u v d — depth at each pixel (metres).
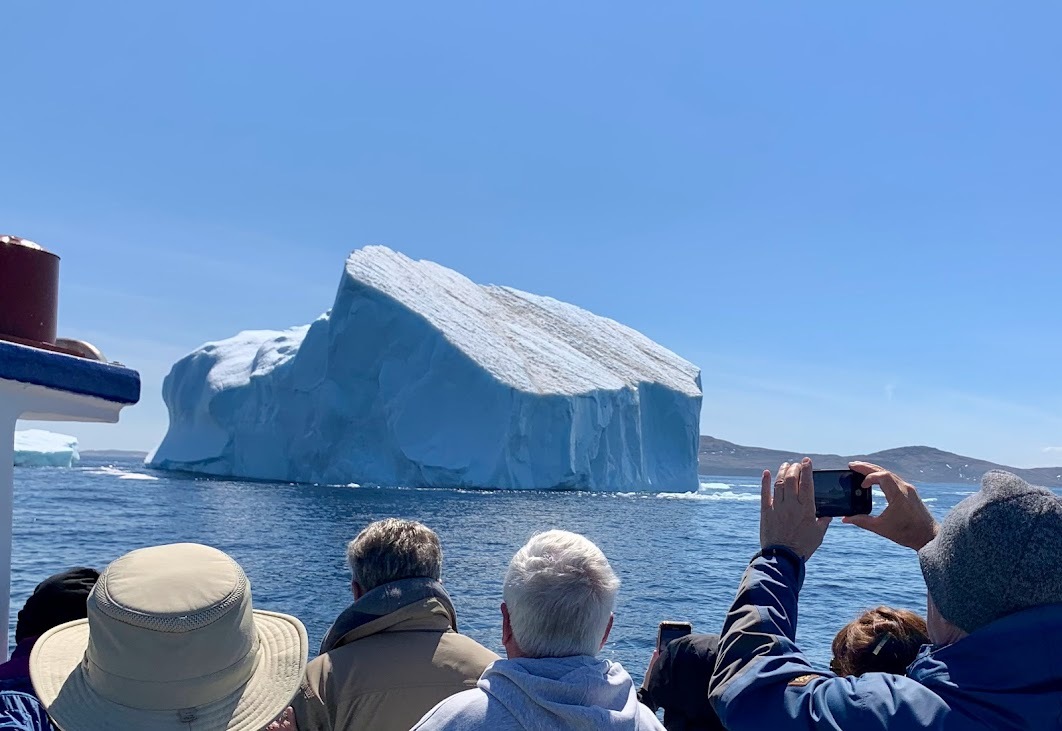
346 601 12.77
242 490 37.56
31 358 1.77
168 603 1.34
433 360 41.88
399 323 42.59
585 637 1.42
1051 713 1.17
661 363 57.97
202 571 1.43
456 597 13.04
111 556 17.34
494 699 1.35
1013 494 1.28
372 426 42.53
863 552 23.12
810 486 1.65
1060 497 1.29
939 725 1.20
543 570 1.42
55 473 48.69
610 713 1.33
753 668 1.40
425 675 1.91
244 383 49.75
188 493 35.12
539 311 59.81
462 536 22.05
